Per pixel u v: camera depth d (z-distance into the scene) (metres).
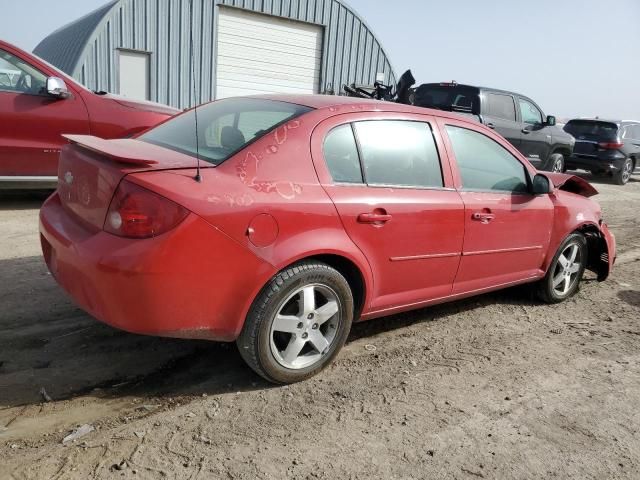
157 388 3.13
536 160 12.70
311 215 3.06
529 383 3.51
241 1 14.05
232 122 3.45
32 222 6.23
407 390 3.31
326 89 16.28
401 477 2.56
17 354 3.36
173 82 13.51
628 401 3.37
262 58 14.94
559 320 4.66
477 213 3.96
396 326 4.29
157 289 2.66
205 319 2.83
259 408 3.00
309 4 15.20
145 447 2.60
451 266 3.92
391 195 3.46
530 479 2.62
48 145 6.50
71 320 3.85
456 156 3.98
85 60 12.16
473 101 11.35
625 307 5.09
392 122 3.65
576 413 3.20
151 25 12.88
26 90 6.40
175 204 2.66
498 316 4.65
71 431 2.68
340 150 3.34
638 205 11.70
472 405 3.20
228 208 2.78
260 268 2.89
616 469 2.73
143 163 2.76
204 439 2.70
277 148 3.09
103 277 2.65
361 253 3.31
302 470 2.54
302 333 3.18
